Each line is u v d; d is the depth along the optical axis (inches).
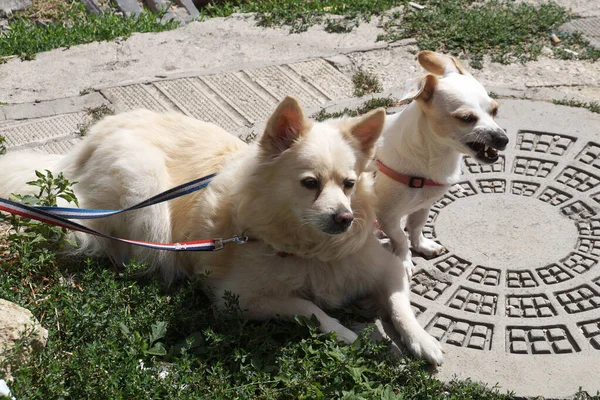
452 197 54.7
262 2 84.7
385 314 45.6
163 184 47.3
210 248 44.2
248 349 41.6
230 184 45.5
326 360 40.5
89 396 37.0
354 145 43.2
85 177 48.7
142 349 39.9
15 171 50.4
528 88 66.6
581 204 53.4
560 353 42.6
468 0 81.7
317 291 45.0
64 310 41.6
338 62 70.9
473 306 46.0
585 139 59.2
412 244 50.6
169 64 72.4
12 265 45.2
